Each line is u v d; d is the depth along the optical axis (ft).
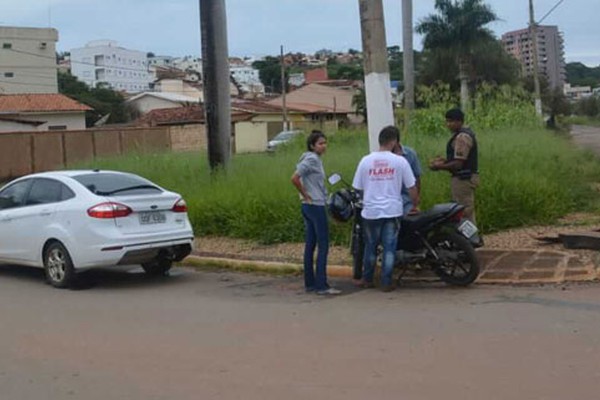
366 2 34.42
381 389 17.31
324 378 18.30
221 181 48.78
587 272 28.89
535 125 85.25
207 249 40.04
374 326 23.16
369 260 28.73
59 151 109.40
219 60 51.39
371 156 28.30
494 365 18.72
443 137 62.39
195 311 26.55
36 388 18.40
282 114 202.80
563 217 41.42
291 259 35.63
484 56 168.55
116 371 19.58
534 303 25.21
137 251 31.78
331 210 29.48
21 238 34.17
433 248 28.50
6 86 259.39
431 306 25.57
